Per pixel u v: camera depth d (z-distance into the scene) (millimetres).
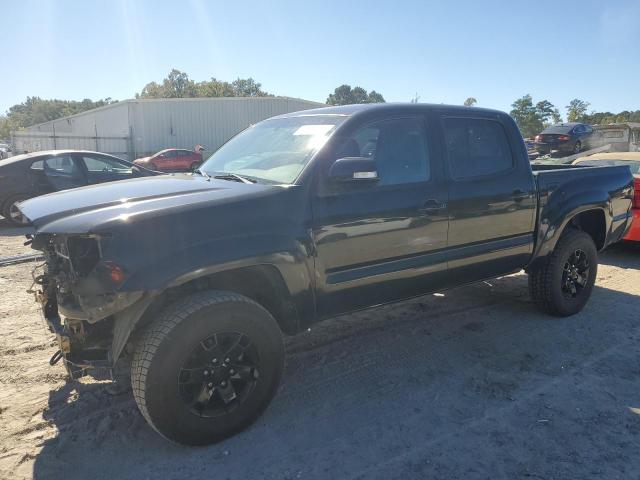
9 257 7766
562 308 5047
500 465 2867
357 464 2871
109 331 3117
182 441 2926
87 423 3238
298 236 3189
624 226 5723
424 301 5633
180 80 96688
